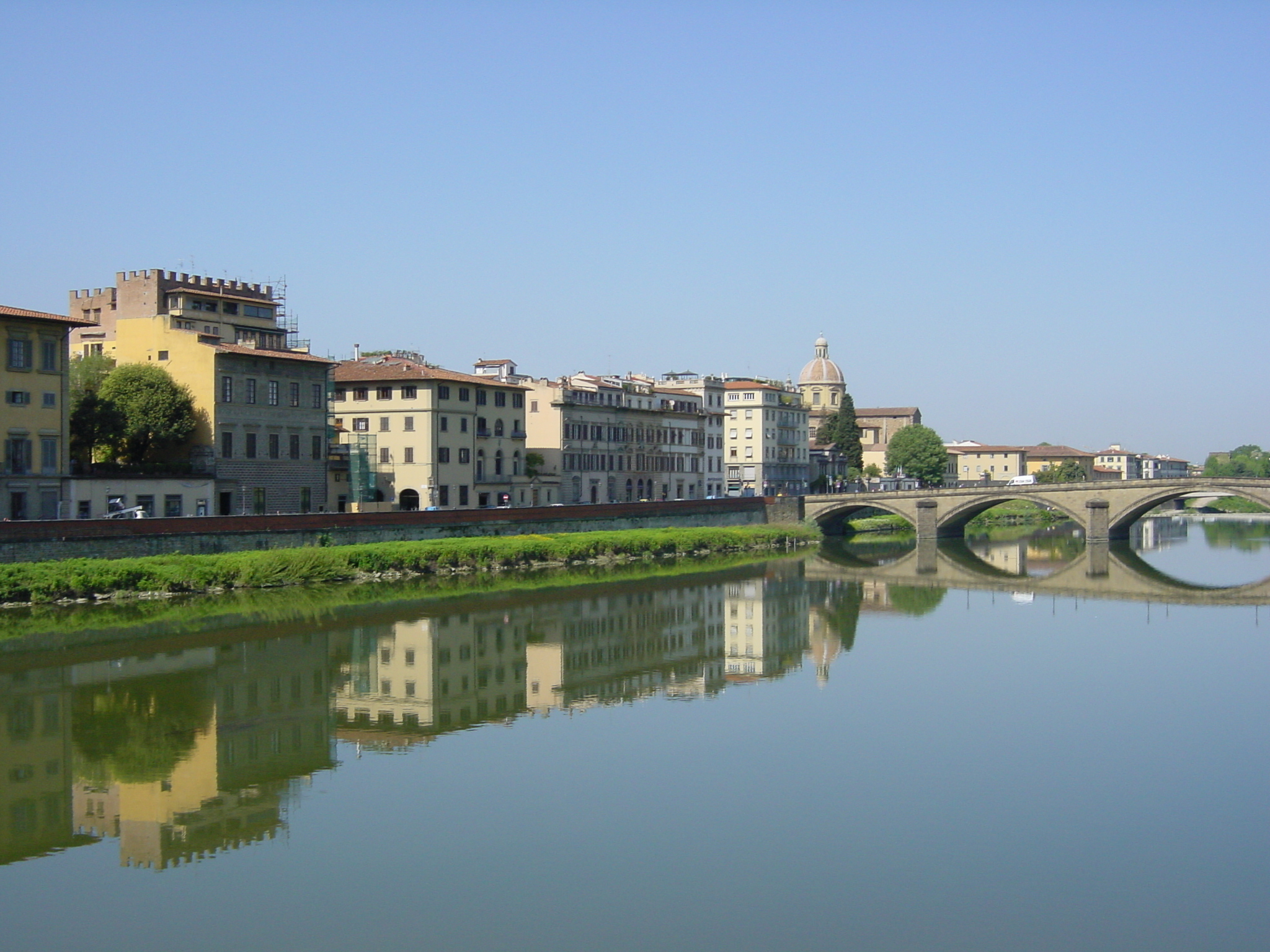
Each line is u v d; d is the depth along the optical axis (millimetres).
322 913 40125
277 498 132250
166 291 144750
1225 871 43500
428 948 37719
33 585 93750
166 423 121625
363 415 153500
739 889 42000
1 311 102875
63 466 109125
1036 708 67125
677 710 66312
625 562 147125
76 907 40594
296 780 53438
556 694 70375
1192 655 83875
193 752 57594
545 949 37688
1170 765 56062
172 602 98375
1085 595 120000
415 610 99938
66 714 64000
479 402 160625
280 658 78875
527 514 147125
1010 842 46344
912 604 112000
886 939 38312
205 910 40344
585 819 48500
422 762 56344
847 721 64062
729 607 108562
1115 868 43719
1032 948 37812
